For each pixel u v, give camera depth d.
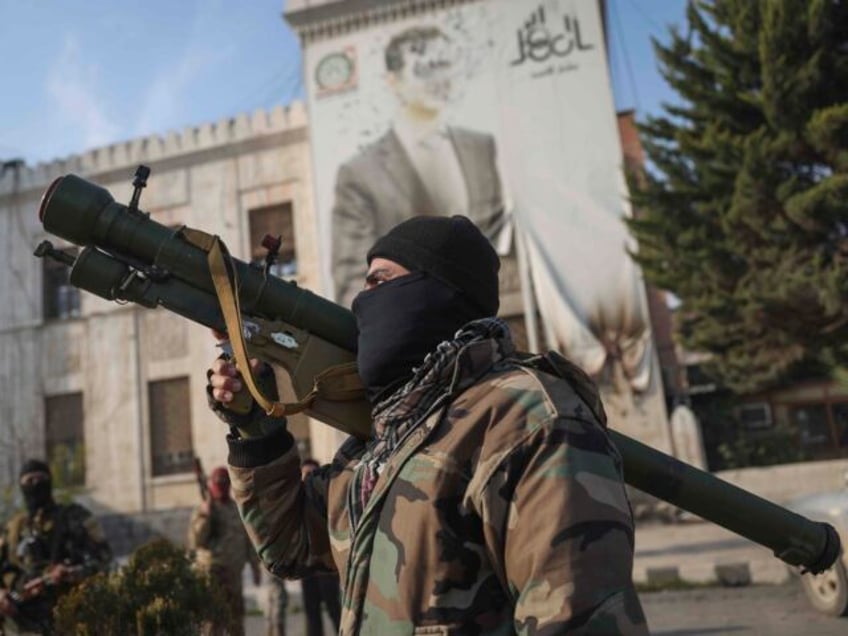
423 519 1.15
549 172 16.72
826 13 10.20
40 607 4.10
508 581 1.09
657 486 1.62
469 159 17.20
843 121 9.92
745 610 7.05
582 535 1.02
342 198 17.61
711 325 12.19
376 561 1.20
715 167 11.48
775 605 7.16
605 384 15.59
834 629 5.98
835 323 11.16
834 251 10.88
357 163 17.72
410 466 1.21
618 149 16.52
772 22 10.45
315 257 18.66
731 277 11.69
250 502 1.64
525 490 1.08
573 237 16.30
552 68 17.19
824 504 6.73
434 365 1.28
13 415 20.12
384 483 1.24
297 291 1.73
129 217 1.71
